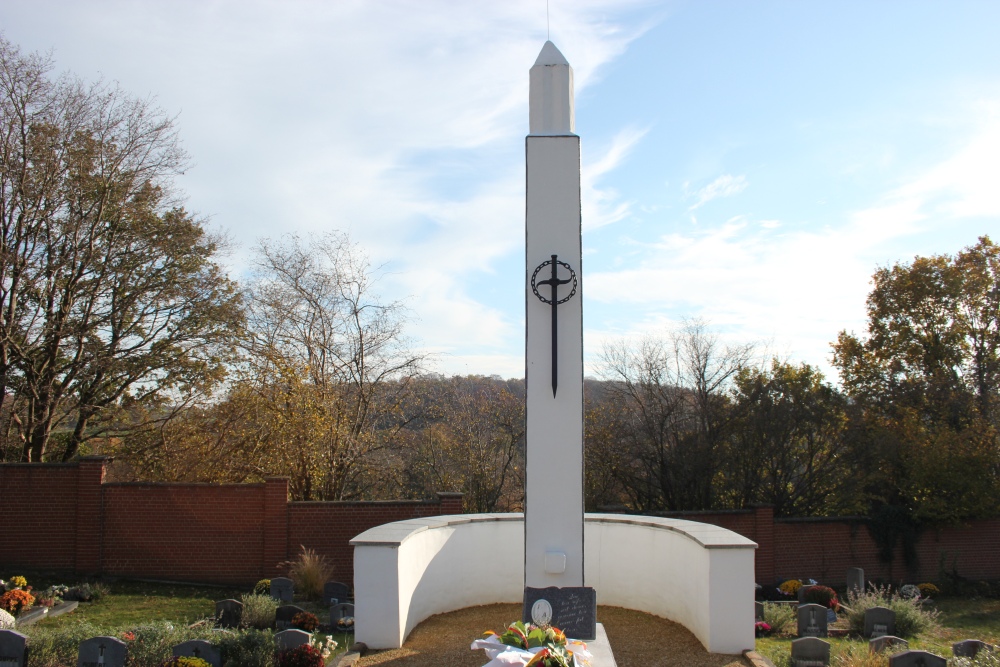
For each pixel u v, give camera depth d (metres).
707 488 24.20
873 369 27.12
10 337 20.20
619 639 9.85
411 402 25.28
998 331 26.08
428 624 10.45
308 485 21.36
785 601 16.48
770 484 24.05
